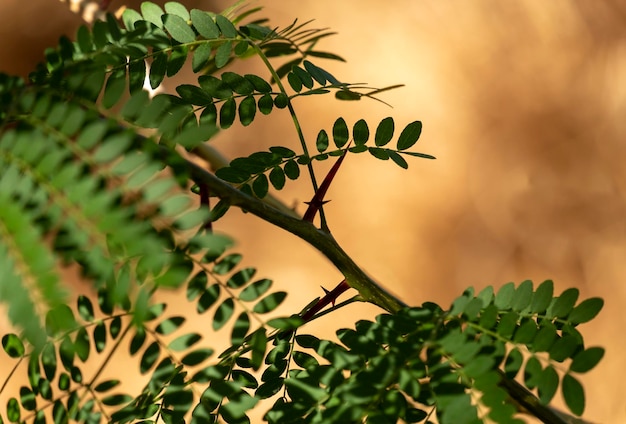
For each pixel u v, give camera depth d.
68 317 0.98
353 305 3.43
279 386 1.09
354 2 4.43
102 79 1.06
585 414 3.26
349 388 1.03
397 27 4.38
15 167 1.00
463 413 1.02
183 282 0.99
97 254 0.99
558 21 4.38
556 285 3.87
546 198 4.03
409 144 1.20
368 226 3.92
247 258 3.71
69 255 0.99
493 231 3.97
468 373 1.03
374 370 1.04
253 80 1.20
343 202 3.93
